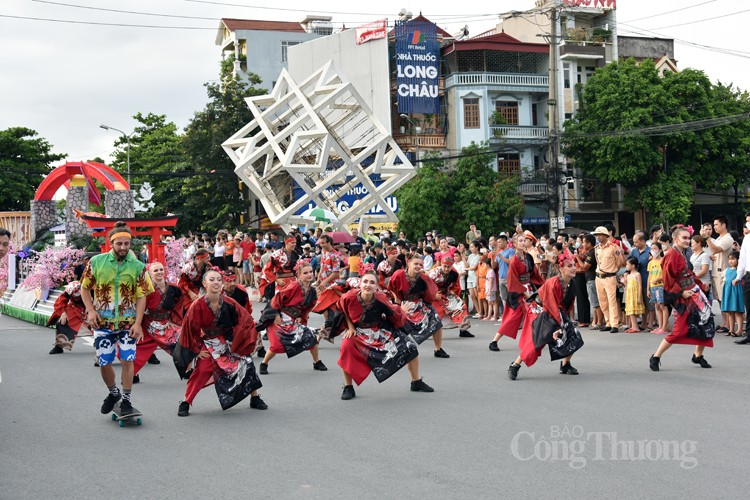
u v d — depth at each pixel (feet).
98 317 25.59
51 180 78.74
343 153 103.96
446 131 148.56
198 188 146.10
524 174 142.92
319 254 70.03
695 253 45.16
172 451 22.00
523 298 40.55
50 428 25.13
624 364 35.58
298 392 30.96
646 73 131.34
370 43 144.46
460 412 26.14
